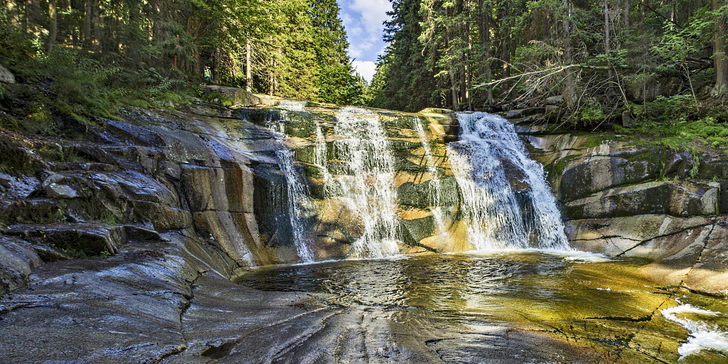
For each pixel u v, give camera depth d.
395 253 12.01
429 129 16.19
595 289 7.24
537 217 13.52
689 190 10.73
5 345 2.62
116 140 9.16
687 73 15.35
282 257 10.53
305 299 5.98
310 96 33.84
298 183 11.96
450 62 27.41
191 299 5.05
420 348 3.90
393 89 40.03
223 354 3.39
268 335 3.99
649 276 8.34
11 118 7.31
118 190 7.14
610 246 11.43
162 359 2.96
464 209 13.60
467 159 14.92
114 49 15.77
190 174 9.48
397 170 13.88
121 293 4.19
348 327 4.52
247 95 16.45
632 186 11.92
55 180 6.16
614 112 16.08
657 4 21.94
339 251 11.40
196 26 20.39
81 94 9.48
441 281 8.02
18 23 11.20
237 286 6.50
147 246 6.53
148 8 16.84
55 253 4.78
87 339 2.96
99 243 5.41
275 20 23.44
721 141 11.73
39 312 3.27
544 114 17.02
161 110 12.09
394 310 5.74
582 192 12.98
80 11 15.16
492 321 5.15
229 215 10.21
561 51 19.16
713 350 4.36
